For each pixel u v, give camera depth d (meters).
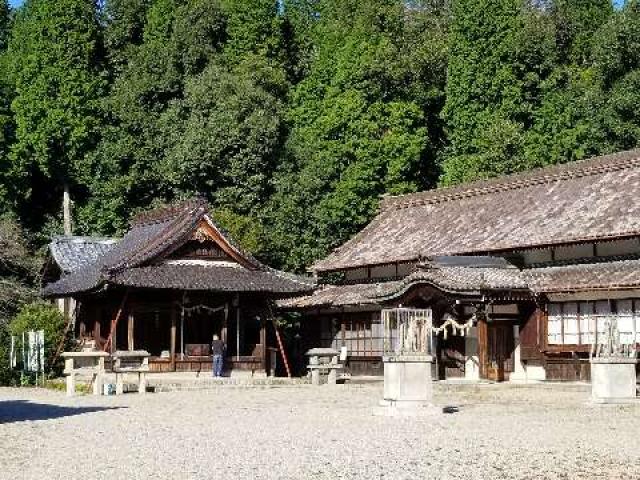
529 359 33.50
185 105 54.97
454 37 56.34
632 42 50.69
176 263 36.69
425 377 21.14
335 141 52.94
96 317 38.12
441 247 37.88
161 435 16.86
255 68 58.62
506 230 36.22
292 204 50.75
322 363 36.19
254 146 51.97
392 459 13.60
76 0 57.59
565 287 31.94
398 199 45.81
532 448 14.75
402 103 53.41
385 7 59.59
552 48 57.03
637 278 29.84
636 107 48.41
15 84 56.59
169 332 39.06
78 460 13.74
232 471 12.55
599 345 24.98
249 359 37.41
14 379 34.59
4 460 13.88
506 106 54.31
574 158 51.38
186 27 60.47
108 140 56.00
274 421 19.47
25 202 56.34
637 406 23.23
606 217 32.94
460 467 12.84
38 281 47.62
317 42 64.81
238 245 37.91
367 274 41.84
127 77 59.06
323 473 12.37
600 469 12.62
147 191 55.78
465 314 34.50
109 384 29.47
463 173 52.06
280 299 42.69
